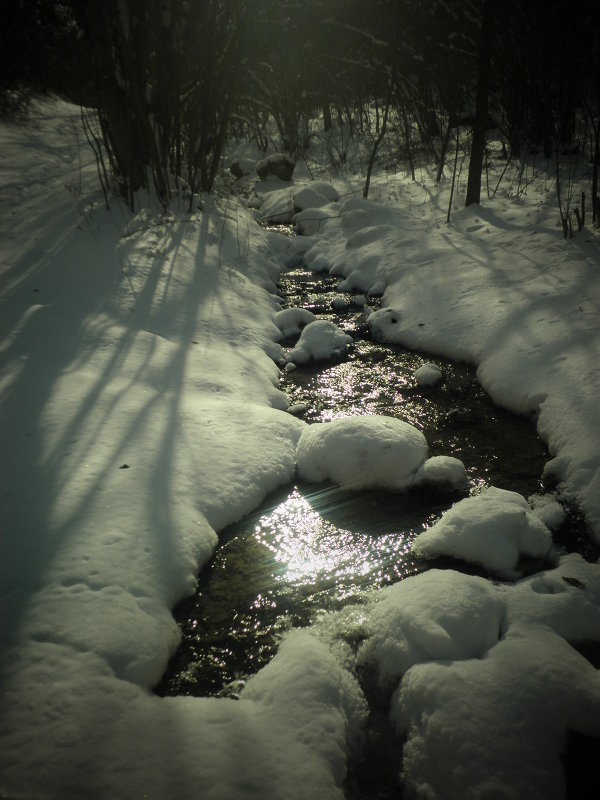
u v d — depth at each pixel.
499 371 3.97
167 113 6.57
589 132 7.39
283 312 5.13
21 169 7.64
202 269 5.58
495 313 4.55
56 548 2.36
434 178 8.62
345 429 3.23
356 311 5.49
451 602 2.19
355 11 11.09
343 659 2.17
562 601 2.29
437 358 4.53
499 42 8.36
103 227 6.07
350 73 12.34
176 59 6.43
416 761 1.80
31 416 3.18
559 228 5.89
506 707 1.82
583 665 2.00
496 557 2.56
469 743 1.74
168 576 2.38
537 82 8.21
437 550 2.66
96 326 4.27
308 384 4.26
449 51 9.11
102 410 3.29
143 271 5.29
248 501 2.94
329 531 2.84
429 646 2.07
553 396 3.50
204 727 1.81
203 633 2.29
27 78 10.87
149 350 4.04
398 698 1.99
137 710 1.84
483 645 2.10
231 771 1.69
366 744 1.91
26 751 1.67
